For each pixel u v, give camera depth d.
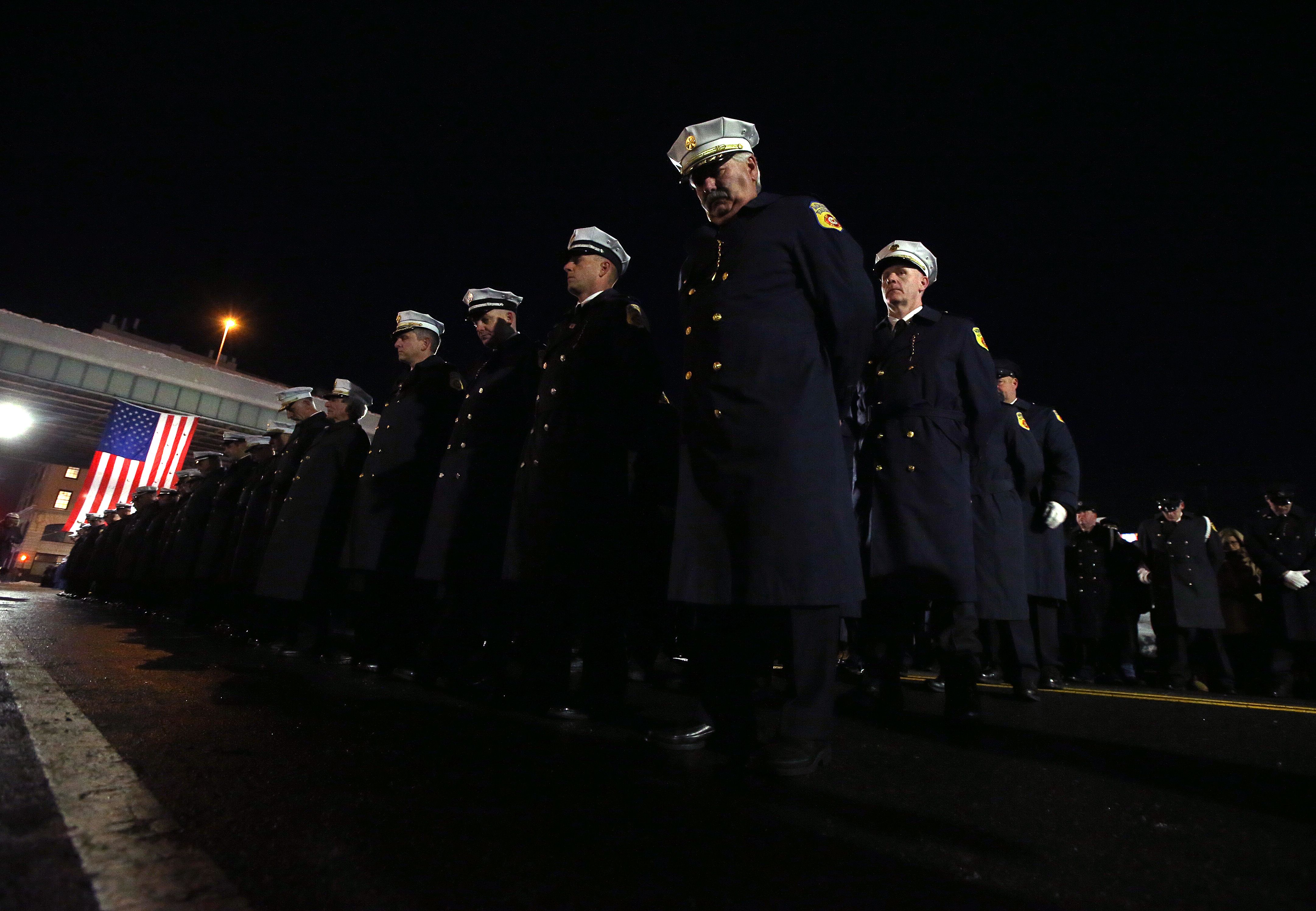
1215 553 5.96
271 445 5.97
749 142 2.30
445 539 3.27
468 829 1.21
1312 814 1.53
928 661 4.08
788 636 2.22
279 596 3.99
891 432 2.96
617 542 2.73
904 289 3.17
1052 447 4.20
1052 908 1.01
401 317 4.23
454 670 3.27
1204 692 5.53
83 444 36.06
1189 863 1.21
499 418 3.48
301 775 1.46
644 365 2.83
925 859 1.19
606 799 1.45
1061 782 1.78
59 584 21.72
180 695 2.35
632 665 4.01
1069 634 6.65
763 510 1.85
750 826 1.32
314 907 0.87
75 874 0.90
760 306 2.02
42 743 1.54
